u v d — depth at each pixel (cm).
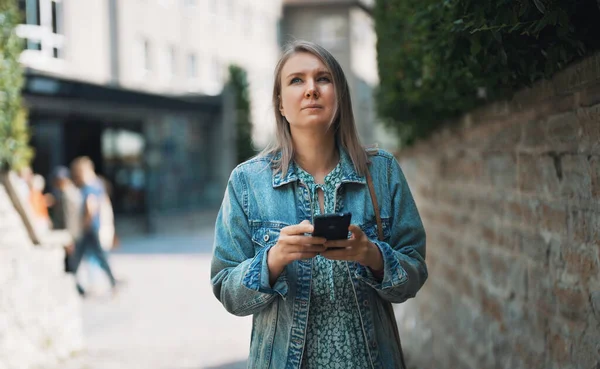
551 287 305
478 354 438
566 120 282
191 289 1038
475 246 451
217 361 611
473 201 458
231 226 218
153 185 2212
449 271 542
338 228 186
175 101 2128
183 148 2492
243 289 203
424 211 682
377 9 682
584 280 267
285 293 204
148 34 2331
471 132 458
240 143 2786
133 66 2208
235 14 3144
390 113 700
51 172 1916
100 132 2098
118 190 2161
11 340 513
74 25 1783
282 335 211
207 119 2705
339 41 3734
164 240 1938
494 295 402
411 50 448
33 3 1108
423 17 373
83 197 983
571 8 237
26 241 562
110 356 630
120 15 2098
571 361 280
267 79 3447
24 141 570
